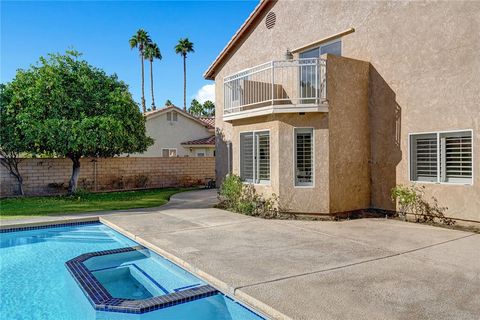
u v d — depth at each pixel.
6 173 17.73
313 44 13.62
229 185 13.14
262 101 12.06
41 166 18.70
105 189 20.75
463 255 6.99
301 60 11.24
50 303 6.19
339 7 12.77
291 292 5.17
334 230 9.41
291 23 14.69
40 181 18.69
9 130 16.47
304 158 11.38
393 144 11.23
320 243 8.05
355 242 8.11
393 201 11.26
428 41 10.21
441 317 4.36
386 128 11.42
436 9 10.01
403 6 10.84
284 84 12.51
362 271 6.09
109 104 18.12
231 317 5.38
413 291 5.18
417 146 10.69
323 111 10.84
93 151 17.98
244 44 17.41
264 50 16.14
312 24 13.77
